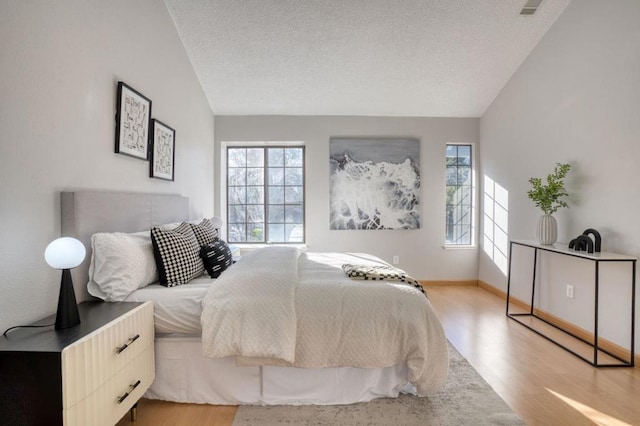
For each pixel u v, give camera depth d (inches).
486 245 163.2
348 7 113.4
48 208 61.5
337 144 167.2
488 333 109.1
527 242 117.6
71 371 44.9
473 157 171.0
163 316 67.8
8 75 52.7
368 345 67.1
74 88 67.9
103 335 51.4
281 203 174.1
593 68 100.4
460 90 151.5
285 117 167.0
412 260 169.9
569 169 109.6
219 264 91.0
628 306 89.2
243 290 68.6
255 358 66.1
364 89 150.9
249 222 174.9
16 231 54.7
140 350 62.4
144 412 67.7
